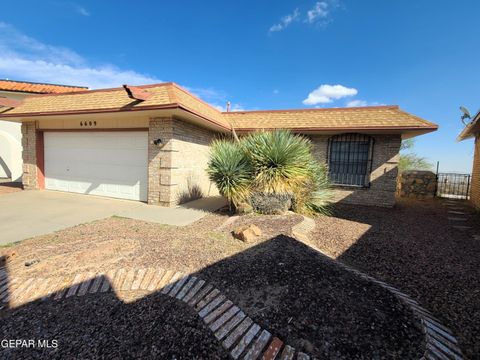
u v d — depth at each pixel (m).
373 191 9.35
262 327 2.23
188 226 5.52
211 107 10.66
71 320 2.35
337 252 4.34
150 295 2.74
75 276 3.08
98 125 8.72
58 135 9.57
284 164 6.44
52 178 9.86
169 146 7.63
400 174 12.56
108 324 2.30
